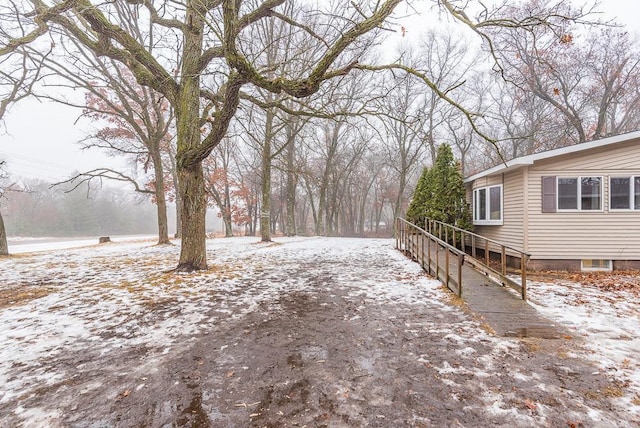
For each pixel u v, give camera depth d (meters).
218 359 3.52
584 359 3.43
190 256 8.43
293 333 4.25
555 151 8.66
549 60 16.17
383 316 4.91
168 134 21.66
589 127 20.06
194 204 8.37
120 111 14.32
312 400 2.74
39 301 5.76
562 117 19.39
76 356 3.60
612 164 8.76
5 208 43.16
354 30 5.31
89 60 12.41
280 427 2.39
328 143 27.22
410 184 37.84
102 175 14.27
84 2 6.92
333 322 4.66
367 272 8.38
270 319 4.80
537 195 9.12
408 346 3.82
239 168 31.14
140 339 4.07
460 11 5.68
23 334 4.24
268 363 3.42
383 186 38.12
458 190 12.61
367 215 50.66
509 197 9.98
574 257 8.92
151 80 8.16
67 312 5.13
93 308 5.34
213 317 4.89
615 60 16.72
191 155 7.86
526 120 22.94
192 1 7.18
